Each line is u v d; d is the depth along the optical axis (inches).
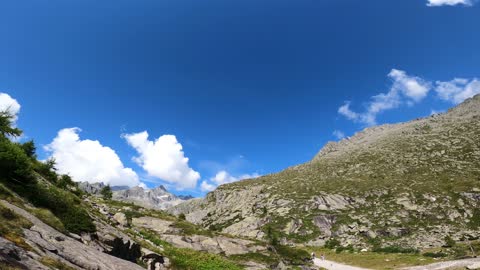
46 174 1304.1
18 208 640.4
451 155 7849.4
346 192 6697.8
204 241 2098.9
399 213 5511.8
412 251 3978.8
